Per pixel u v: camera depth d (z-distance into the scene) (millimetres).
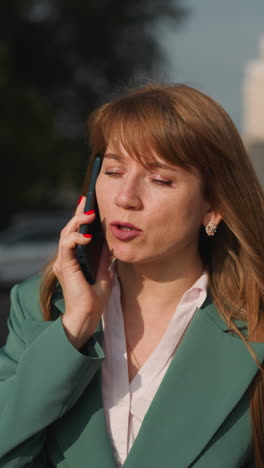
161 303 1873
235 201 1859
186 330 1862
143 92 1821
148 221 1739
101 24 33594
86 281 1778
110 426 1787
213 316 1863
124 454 1770
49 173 24188
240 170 1848
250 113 9414
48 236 12977
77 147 24891
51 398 1700
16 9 31359
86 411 1776
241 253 1933
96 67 34781
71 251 1788
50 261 1934
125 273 1891
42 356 1727
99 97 34875
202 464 1727
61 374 1699
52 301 1911
